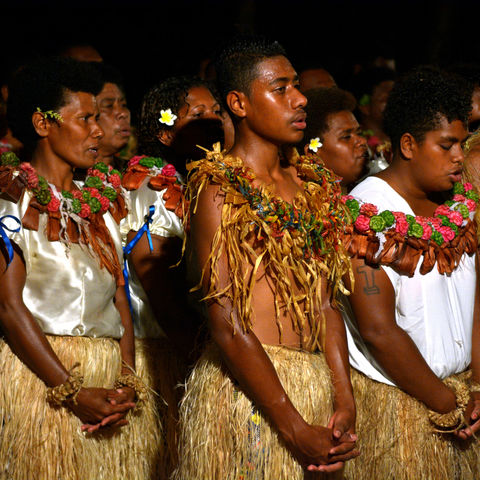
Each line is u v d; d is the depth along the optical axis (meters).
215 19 6.93
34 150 2.76
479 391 2.83
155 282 3.05
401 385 2.72
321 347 2.51
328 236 2.56
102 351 2.65
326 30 7.51
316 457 2.35
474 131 3.53
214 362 2.48
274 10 7.47
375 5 7.58
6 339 2.61
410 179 2.84
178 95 3.33
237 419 2.38
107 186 2.82
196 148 3.33
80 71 2.75
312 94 3.61
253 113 2.47
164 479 3.03
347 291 2.56
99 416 2.56
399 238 2.69
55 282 2.58
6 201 2.54
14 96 2.74
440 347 2.74
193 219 2.44
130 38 6.90
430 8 7.61
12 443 2.52
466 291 2.86
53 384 2.52
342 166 3.54
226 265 2.37
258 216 2.38
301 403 2.38
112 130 3.79
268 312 2.44
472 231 2.89
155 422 3.03
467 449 2.85
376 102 5.11
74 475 2.55
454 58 7.45
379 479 2.74
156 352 3.20
